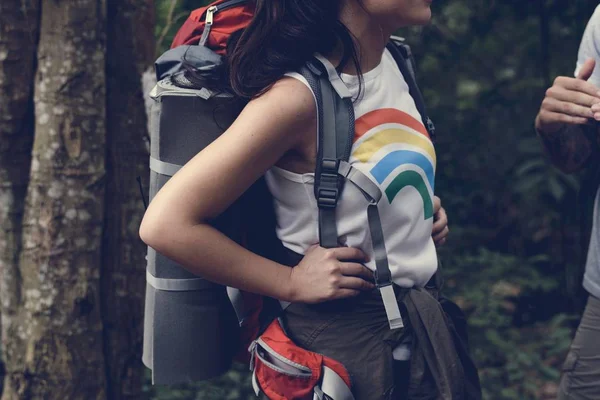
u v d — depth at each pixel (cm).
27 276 322
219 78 210
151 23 337
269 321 220
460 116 675
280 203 212
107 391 330
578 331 299
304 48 199
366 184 200
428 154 210
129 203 332
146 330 225
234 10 221
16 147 324
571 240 666
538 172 608
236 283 204
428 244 216
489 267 647
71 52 314
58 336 320
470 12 633
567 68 654
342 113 199
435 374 207
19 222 326
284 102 195
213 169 194
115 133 329
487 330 576
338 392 203
